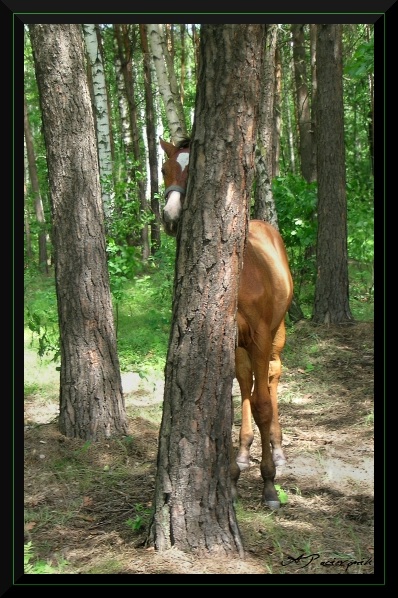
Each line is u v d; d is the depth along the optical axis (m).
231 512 3.65
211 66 3.34
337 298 9.91
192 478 3.54
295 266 11.11
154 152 20.12
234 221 3.44
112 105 25.81
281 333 5.23
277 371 5.25
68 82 5.28
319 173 9.91
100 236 5.52
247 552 3.66
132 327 10.27
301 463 5.26
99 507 4.38
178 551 3.55
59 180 5.38
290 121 27.31
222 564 3.47
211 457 3.55
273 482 4.46
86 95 5.39
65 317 5.46
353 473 5.02
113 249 8.59
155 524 3.61
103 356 5.51
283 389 7.45
